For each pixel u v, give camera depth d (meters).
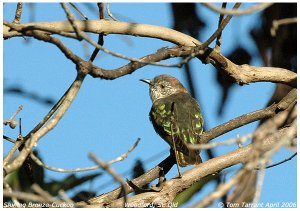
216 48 13.76
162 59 13.02
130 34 13.52
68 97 11.11
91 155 8.68
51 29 11.12
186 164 14.14
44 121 11.85
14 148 11.59
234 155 12.11
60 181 11.88
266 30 15.77
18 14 12.08
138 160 12.97
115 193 11.93
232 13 9.80
